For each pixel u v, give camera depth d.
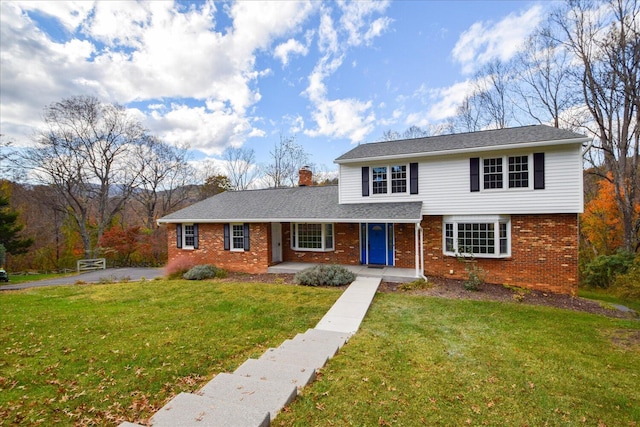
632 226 16.84
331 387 4.22
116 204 30.17
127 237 24.20
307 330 6.78
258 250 14.61
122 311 8.41
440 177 12.41
